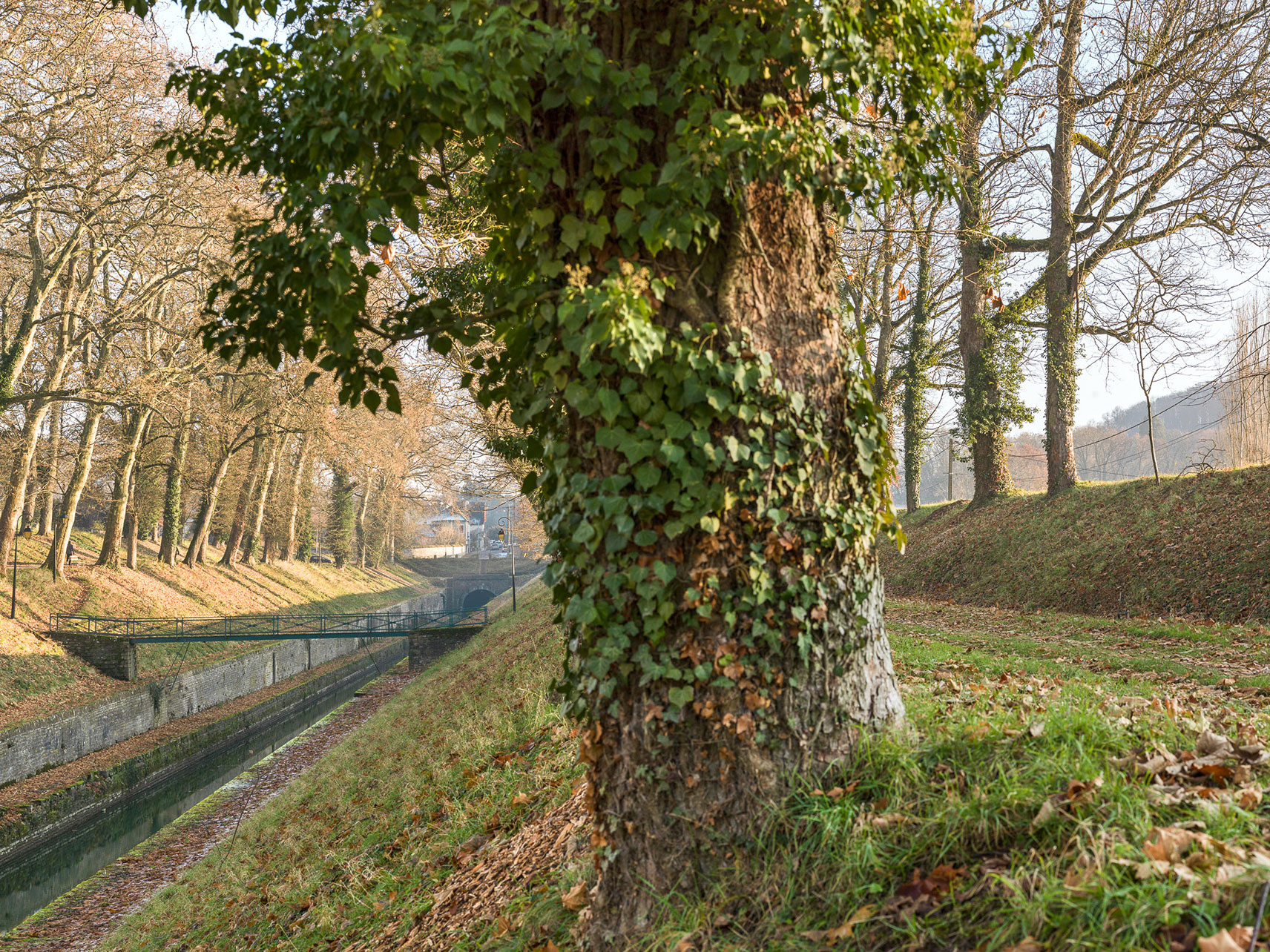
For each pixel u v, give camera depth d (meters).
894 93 4.07
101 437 34.12
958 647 10.73
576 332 3.36
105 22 20.12
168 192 22.94
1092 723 3.36
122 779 20.28
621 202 3.41
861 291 18.34
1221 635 11.03
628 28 3.47
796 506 3.48
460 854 6.65
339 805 11.98
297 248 3.57
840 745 3.44
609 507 3.39
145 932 10.68
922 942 2.48
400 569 79.81
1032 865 2.52
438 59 3.00
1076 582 17.12
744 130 3.21
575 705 3.68
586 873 4.20
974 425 24.45
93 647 25.09
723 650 3.36
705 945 2.93
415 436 36.72
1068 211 20.66
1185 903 2.10
